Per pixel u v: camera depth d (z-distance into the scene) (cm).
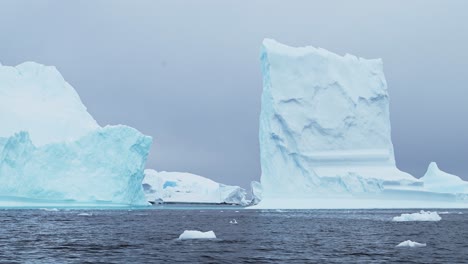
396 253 2705
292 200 7719
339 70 8244
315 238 3528
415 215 5306
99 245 3084
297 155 7819
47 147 7269
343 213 6819
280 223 5041
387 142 8194
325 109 8019
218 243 3200
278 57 8062
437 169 8794
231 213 7525
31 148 7144
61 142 7388
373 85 8269
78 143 7525
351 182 7650
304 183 7775
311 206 7588
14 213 6444
